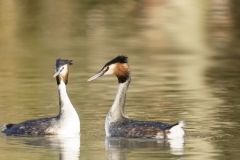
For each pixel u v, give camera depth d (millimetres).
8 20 41094
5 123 15758
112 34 37156
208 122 15508
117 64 14680
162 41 34750
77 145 13453
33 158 12383
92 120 16078
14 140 14094
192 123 15430
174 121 15656
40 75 24359
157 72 24922
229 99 18906
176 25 39812
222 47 32906
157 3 46531
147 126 13984
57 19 41781
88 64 27016
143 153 12602
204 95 19688
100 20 41625
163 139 13734
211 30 38125
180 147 13016
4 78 23766
